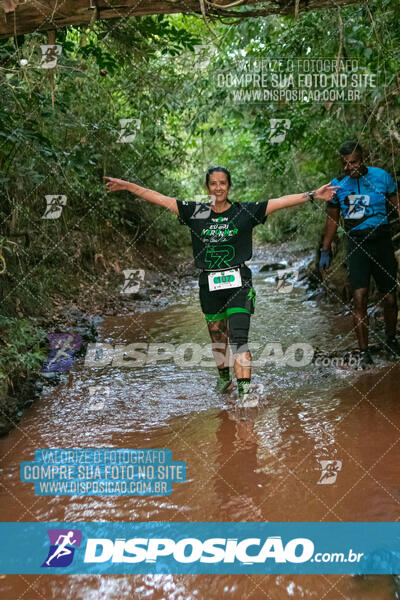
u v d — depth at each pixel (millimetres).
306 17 5426
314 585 1804
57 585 1851
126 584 1848
